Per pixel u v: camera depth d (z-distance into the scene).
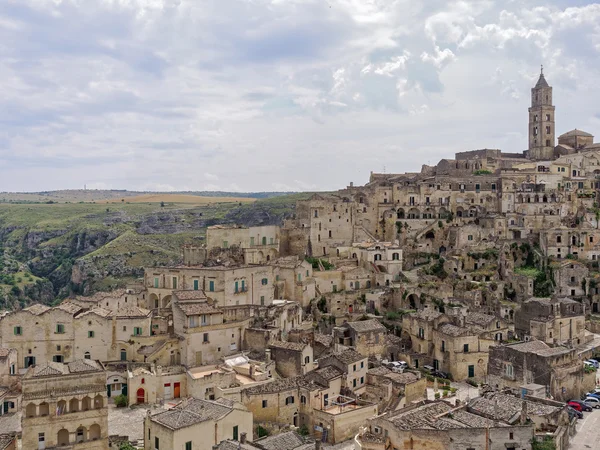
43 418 93.81
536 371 120.38
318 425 114.00
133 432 109.38
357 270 196.50
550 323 153.12
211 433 97.12
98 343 138.00
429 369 148.00
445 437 86.75
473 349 143.75
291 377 124.50
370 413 115.50
